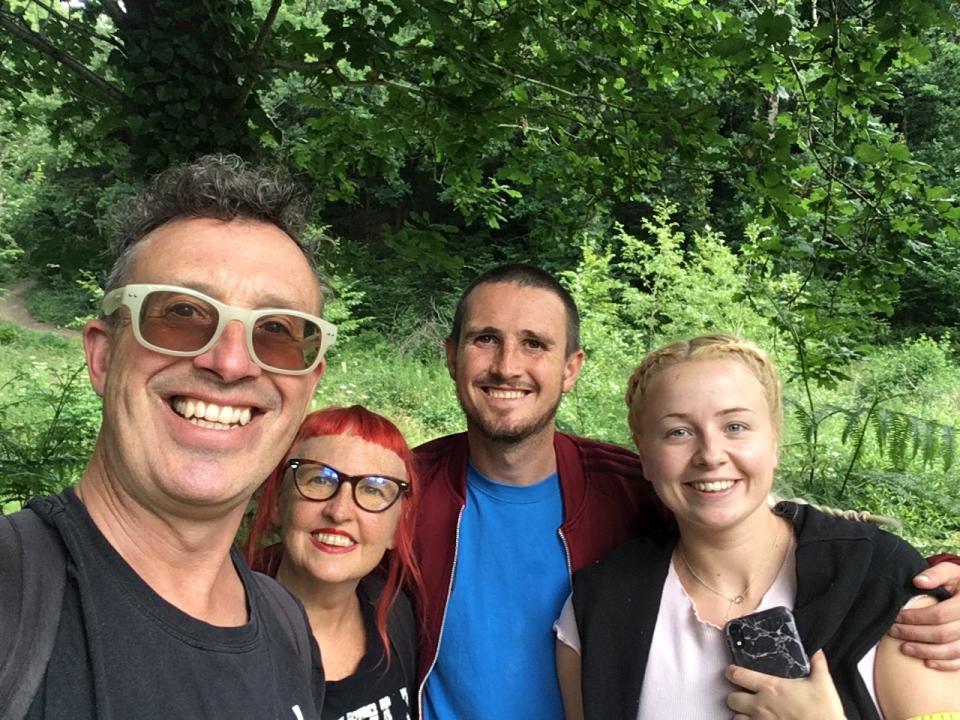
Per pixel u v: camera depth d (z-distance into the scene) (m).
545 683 0.95
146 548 0.52
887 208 1.83
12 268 8.45
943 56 8.43
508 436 1.01
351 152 2.35
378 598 0.95
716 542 0.80
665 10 1.88
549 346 1.03
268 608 0.63
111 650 0.46
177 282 0.52
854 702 0.70
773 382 0.83
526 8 1.90
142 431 0.51
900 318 8.11
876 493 2.43
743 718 0.72
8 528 0.47
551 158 2.50
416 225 1.99
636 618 0.82
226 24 1.74
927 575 0.72
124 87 1.75
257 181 0.57
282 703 0.56
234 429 0.53
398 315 7.82
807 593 0.76
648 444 0.83
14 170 7.07
